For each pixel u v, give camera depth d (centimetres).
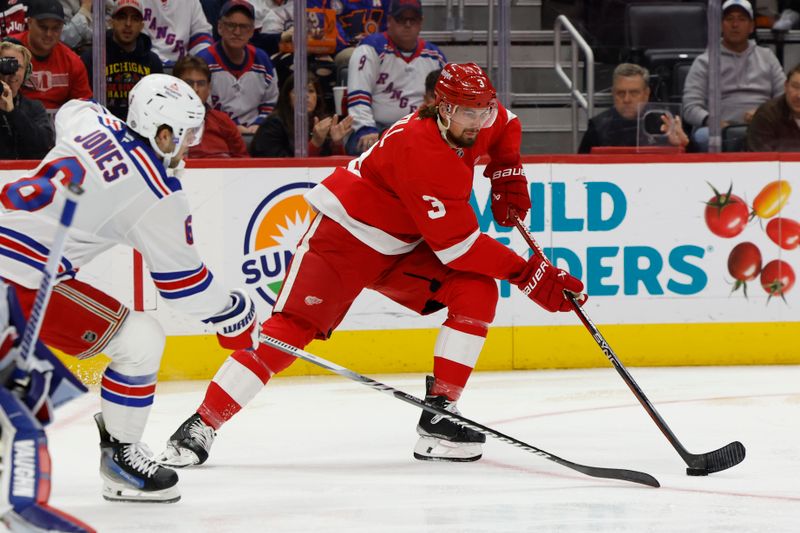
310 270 1231
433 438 1233
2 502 712
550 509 993
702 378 1797
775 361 1947
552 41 1961
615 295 1912
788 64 1958
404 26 1881
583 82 1955
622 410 1527
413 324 1872
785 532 906
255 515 973
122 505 1011
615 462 1217
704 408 1538
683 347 1930
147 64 1842
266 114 1867
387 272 1278
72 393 799
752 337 1941
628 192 1908
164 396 1672
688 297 1925
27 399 772
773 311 1942
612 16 1945
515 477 1143
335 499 1039
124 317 984
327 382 1794
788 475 1141
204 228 1830
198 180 1823
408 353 1872
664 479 1127
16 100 1788
